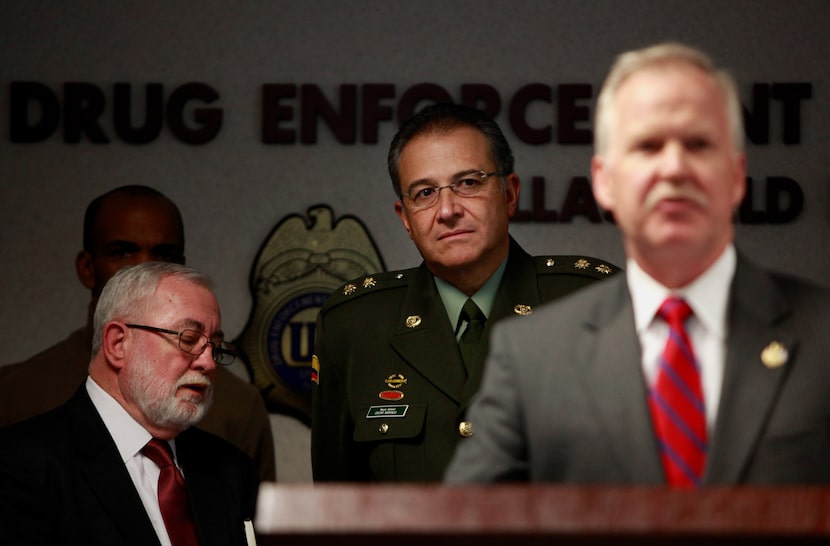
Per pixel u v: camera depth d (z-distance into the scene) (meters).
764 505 1.82
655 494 1.85
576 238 7.98
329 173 8.13
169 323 4.94
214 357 5.11
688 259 2.53
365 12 8.22
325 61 8.20
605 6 8.16
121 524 4.61
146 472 4.88
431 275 5.04
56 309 8.06
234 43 8.23
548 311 2.84
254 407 7.82
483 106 8.06
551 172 8.03
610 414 2.57
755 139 7.98
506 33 8.16
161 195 7.58
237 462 5.27
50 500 4.57
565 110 8.03
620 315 2.70
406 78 8.17
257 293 8.03
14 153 8.16
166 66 8.23
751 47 8.08
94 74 8.23
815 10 8.08
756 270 2.69
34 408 7.31
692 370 2.57
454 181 4.68
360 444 4.89
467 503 1.87
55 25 8.25
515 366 2.75
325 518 1.88
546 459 2.63
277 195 8.13
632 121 2.48
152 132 8.13
